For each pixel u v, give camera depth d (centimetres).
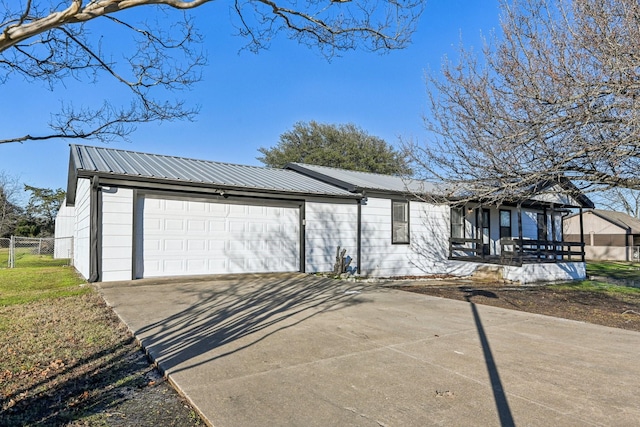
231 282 944
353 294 824
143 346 440
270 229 1154
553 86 625
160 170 1058
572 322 596
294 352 422
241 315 602
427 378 350
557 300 902
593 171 686
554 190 883
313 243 1222
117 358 414
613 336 514
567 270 1455
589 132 625
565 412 284
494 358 409
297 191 1166
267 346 443
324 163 3419
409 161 904
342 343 459
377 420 270
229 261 1083
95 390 333
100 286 853
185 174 1066
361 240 1317
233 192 1062
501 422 268
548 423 268
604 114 618
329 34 488
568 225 3775
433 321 585
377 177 1669
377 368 375
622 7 566
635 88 547
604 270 2025
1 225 2898
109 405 304
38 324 543
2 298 734
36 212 3491
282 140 3669
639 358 418
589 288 1184
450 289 1035
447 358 407
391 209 1389
